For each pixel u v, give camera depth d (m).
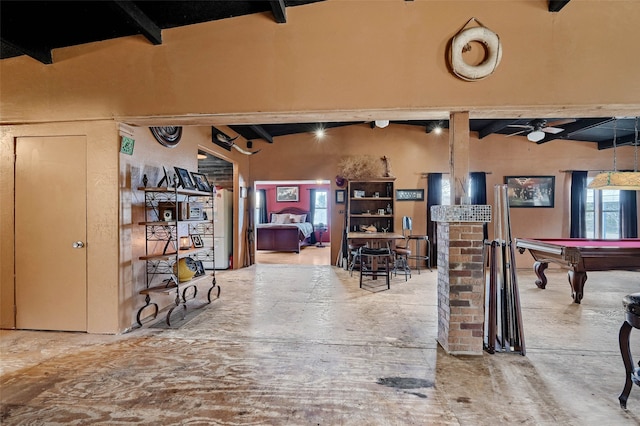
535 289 4.96
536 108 2.82
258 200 11.67
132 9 2.68
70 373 2.39
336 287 5.16
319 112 2.98
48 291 3.26
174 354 2.72
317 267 7.01
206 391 2.15
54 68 3.21
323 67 2.98
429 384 2.25
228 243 6.89
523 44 2.81
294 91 3.00
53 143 3.25
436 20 2.89
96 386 2.21
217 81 3.06
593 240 4.79
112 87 3.16
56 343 2.95
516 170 6.84
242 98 3.04
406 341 3.00
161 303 3.87
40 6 2.59
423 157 7.07
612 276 5.94
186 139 4.49
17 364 2.54
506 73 2.82
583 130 5.73
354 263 6.41
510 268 2.83
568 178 6.75
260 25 3.02
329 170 7.26
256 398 2.08
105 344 2.93
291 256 8.79
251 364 2.54
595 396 2.11
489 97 2.84
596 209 6.79
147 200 3.61
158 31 3.06
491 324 2.78
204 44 3.07
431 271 6.53
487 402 2.04
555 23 2.79
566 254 3.83
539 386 2.23
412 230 7.05
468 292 2.74
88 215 3.20
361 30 2.94
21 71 3.24
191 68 3.08
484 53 2.84
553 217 6.78
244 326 3.39
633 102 2.75
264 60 3.02
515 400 2.06
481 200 6.79
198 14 2.94
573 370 2.46
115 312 3.17
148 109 3.12
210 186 4.45
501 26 2.83
